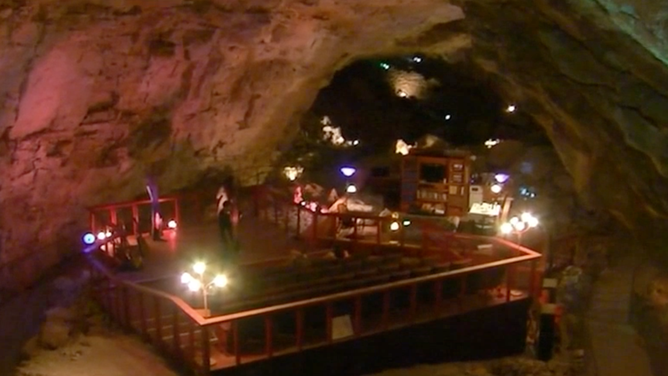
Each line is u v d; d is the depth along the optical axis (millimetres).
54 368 10797
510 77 13891
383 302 12422
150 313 12352
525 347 13680
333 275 13195
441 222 17906
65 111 12906
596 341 12398
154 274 13430
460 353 13172
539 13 9750
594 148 13125
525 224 15633
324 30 14930
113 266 13586
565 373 12242
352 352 11984
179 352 11164
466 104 28875
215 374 10742
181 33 13500
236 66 15602
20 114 11828
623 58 8711
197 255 14539
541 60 11547
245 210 17875
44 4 10438
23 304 12641
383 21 14680
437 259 14727
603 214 17094
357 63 29859
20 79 11297
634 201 13219
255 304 11625
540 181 20922
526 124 26578
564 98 12109
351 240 16031
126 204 14891
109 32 12234
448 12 14117
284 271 13391
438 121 29062
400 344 12492
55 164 13242
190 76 14891
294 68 16969
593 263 15781
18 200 12742
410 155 19188
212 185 18391
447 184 18812
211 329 11742
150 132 15227
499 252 15164
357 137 27703
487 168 22734
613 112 10055
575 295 14594
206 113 16250
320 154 25000
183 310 10844
